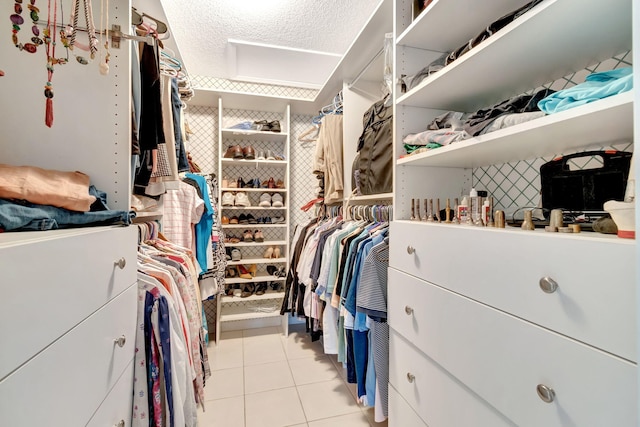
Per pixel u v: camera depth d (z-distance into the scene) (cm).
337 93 232
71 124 91
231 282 246
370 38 158
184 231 167
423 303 103
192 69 247
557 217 68
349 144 203
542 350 62
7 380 41
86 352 61
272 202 258
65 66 90
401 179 130
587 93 62
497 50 83
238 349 226
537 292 64
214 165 266
